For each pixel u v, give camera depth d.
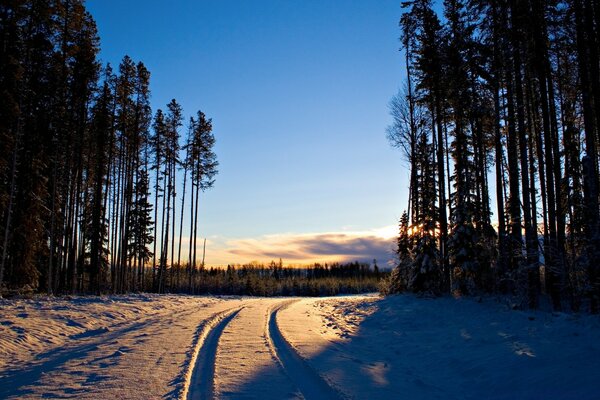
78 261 39.19
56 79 24.34
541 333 11.02
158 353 10.10
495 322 13.70
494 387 8.06
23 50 21.47
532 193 21.11
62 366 8.84
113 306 18.77
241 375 8.20
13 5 20.22
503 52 16.34
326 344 11.98
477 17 17.62
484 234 21.33
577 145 20.84
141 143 36.53
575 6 13.82
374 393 7.44
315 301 32.72
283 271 142.50
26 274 24.30
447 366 9.98
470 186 24.47
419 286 23.16
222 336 12.80
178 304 23.34
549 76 17.11
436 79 22.81
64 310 15.91
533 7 15.39
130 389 7.16
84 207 36.78
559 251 14.77
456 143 23.83
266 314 19.69
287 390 7.32
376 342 13.49
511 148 16.48
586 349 8.73
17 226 23.91
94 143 33.03
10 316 13.46
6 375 8.31
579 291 14.11
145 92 35.38
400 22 24.55
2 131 21.12
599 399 6.45
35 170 25.09
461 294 20.70
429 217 24.17
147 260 47.75
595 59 12.99
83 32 27.42
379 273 139.88
